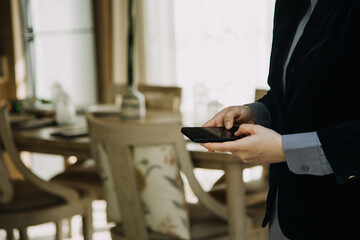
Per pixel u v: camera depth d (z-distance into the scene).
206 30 3.98
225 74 3.91
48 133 2.41
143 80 4.37
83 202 2.36
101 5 4.52
